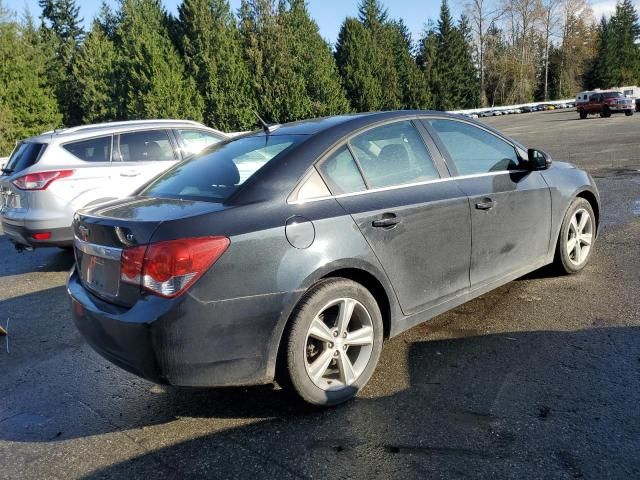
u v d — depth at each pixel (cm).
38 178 623
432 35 6688
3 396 348
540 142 1898
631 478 228
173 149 728
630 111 3238
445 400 300
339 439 271
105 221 283
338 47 5584
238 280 264
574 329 376
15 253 787
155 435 289
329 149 318
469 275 371
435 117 384
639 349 340
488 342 368
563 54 7256
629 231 632
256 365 273
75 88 5425
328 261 288
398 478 238
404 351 364
